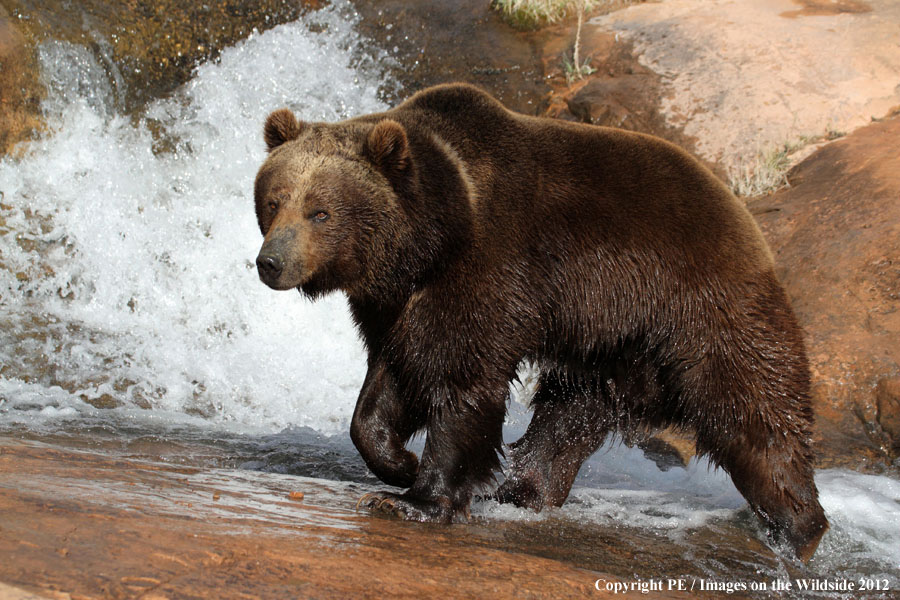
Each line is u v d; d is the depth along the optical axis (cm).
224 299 1722
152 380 1467
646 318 985
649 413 1054
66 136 1905
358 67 2244
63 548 580
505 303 920
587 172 973
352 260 889
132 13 2112
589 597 664
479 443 923
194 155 1989
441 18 2348
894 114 1781
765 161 1730
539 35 2277
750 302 973
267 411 1439
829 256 1419
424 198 884
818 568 913
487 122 962
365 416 967
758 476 968
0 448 908
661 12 2261
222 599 539
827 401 1244
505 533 882
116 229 1797
